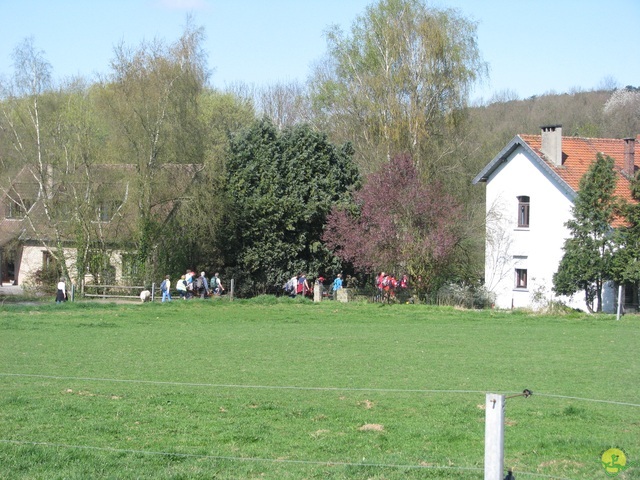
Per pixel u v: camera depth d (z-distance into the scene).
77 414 13.10
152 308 35.91
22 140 46.34
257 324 30.39
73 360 20.00
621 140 49.12
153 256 45.81
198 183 46.53
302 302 39.19
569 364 19.80
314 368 18.94
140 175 44.59
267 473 9.78
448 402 14.58
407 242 39.81
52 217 46.09
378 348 22.97
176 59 45.91
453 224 41.00
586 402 14.85
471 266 47.78
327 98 57.16
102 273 45.88
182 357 20.80
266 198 47.94
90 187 45.12
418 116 49.44
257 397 14.92
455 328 29.20
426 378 17.47
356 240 41.38
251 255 48.50
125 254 45.81
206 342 24.25
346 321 31.83
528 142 45.56
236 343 24.06
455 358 20.84
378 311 35.44
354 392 15.59
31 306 35.12
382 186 40.47
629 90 86.62
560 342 24.67
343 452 10.95
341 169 51.75
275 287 49.59
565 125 79.38
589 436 12.02
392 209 40.19
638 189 37.12
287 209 48.53
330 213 48.12
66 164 45.41
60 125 45.34
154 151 45.00
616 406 14.46
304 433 12.04
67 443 11.14
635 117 79.81
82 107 45.75
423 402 14.59
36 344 23.23
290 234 49.62
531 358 20.92
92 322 29.81
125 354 21.27
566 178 43.44
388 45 50.44
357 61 53.25
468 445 11.47
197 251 48.50
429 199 40.16
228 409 13.74
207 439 11.55
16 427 12.05
